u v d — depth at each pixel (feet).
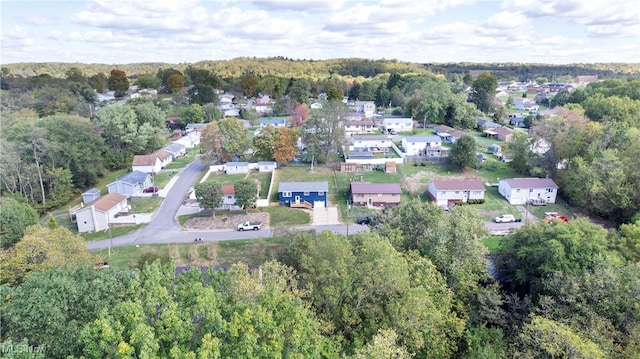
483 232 122.72
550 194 198.29
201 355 54.39
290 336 66.69
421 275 95.55
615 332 83.41
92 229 176.65
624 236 120.98
